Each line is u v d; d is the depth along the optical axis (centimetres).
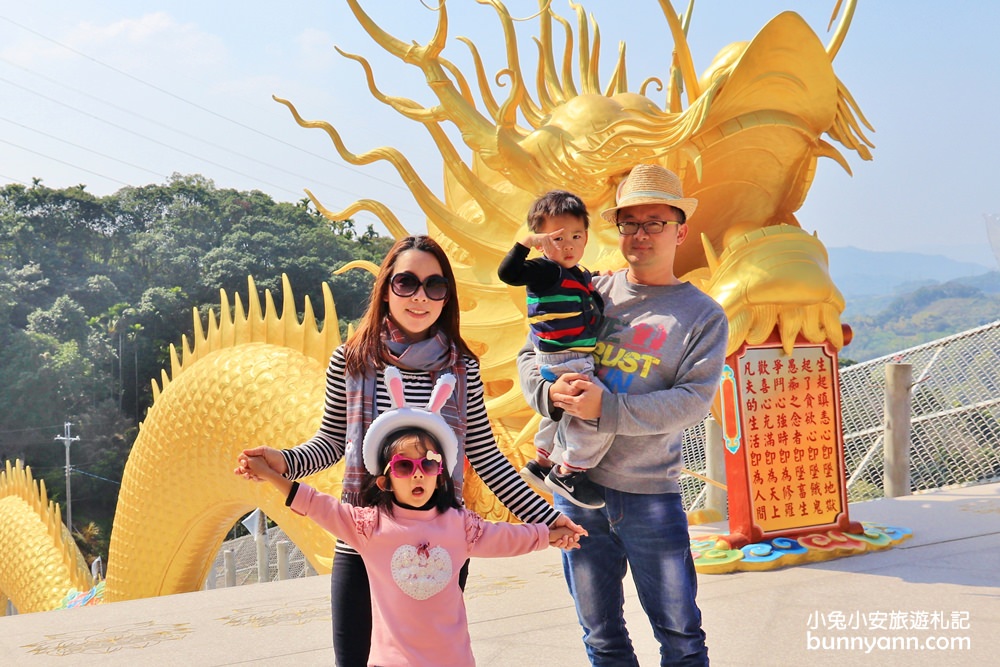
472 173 804
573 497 307
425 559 249
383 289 278
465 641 255
